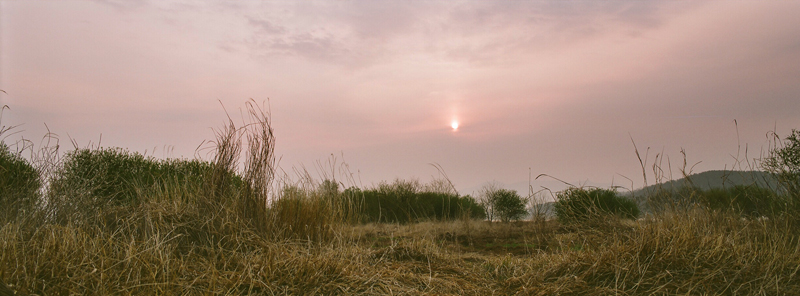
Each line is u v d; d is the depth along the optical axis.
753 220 3.83
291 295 2.56
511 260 3.94
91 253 2.71
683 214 3.64
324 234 4.56
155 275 2.48
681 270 2.99
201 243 3.54
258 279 2.70
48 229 3.13
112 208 4.05
